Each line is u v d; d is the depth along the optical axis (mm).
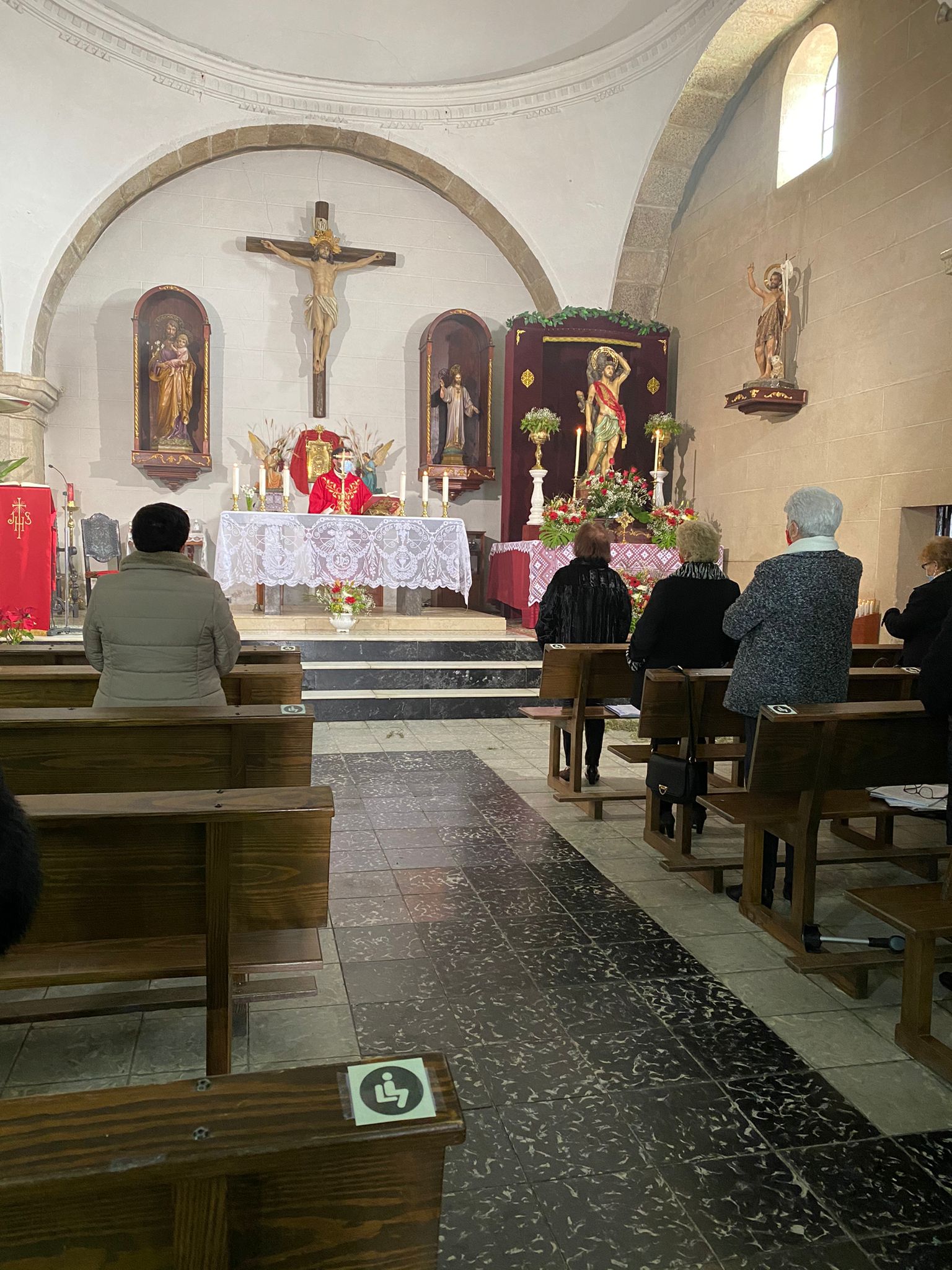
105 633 3375
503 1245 1896
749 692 3459
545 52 10703
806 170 8836
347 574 8727
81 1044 2605
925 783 3271
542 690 5023
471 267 12117
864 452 8047
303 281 11602
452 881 3996
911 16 7469
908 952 2662
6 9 9188
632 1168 2143
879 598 7836
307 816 1978
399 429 12008
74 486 11008
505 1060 2596
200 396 11203
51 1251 902
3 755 2807
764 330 8953
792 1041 2729
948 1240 1939
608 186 11109
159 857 2008
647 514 10008
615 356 10930
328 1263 979
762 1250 1898
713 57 9484
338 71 10812
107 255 10984
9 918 1018
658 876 4082
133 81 10070
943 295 7133
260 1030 2729
